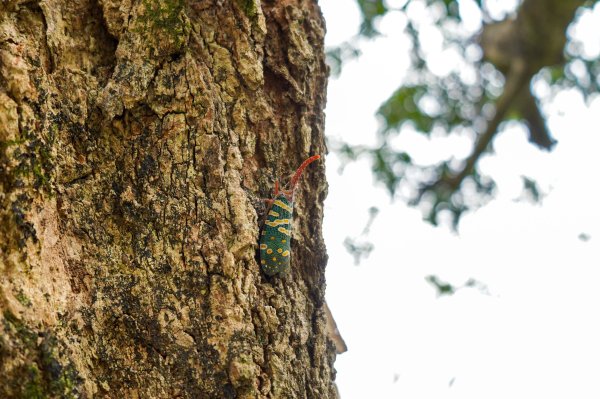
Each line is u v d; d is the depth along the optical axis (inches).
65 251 153.7
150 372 154.5
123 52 165.9
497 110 460.4
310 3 200.1
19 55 150.8
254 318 166.4
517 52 445.1
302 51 190.2
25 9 159.3
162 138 165.3
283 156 189.3
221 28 178.2
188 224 162.2
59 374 140.9
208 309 159.2
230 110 177.5
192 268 159.9
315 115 197.8
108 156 163.8
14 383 135.0
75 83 162.6
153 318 156.5
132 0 169.5
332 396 187.3
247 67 178.5
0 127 143.6
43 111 153.1
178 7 167.5
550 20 436.8
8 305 137.5
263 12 188.9
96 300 154.4
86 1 171.5
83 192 159.2
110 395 151.6
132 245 161.0
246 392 157.2
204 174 165.6
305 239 194.1
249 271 167.6
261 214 178.9
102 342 153.2
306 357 179.9
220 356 156.8
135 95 163.6
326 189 202.2
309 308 187.8
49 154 152.4
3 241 141.9
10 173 143.6
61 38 164.6
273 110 188.7
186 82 167.5
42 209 149.6
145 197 162.4
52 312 145.2
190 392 155.3
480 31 467.2
